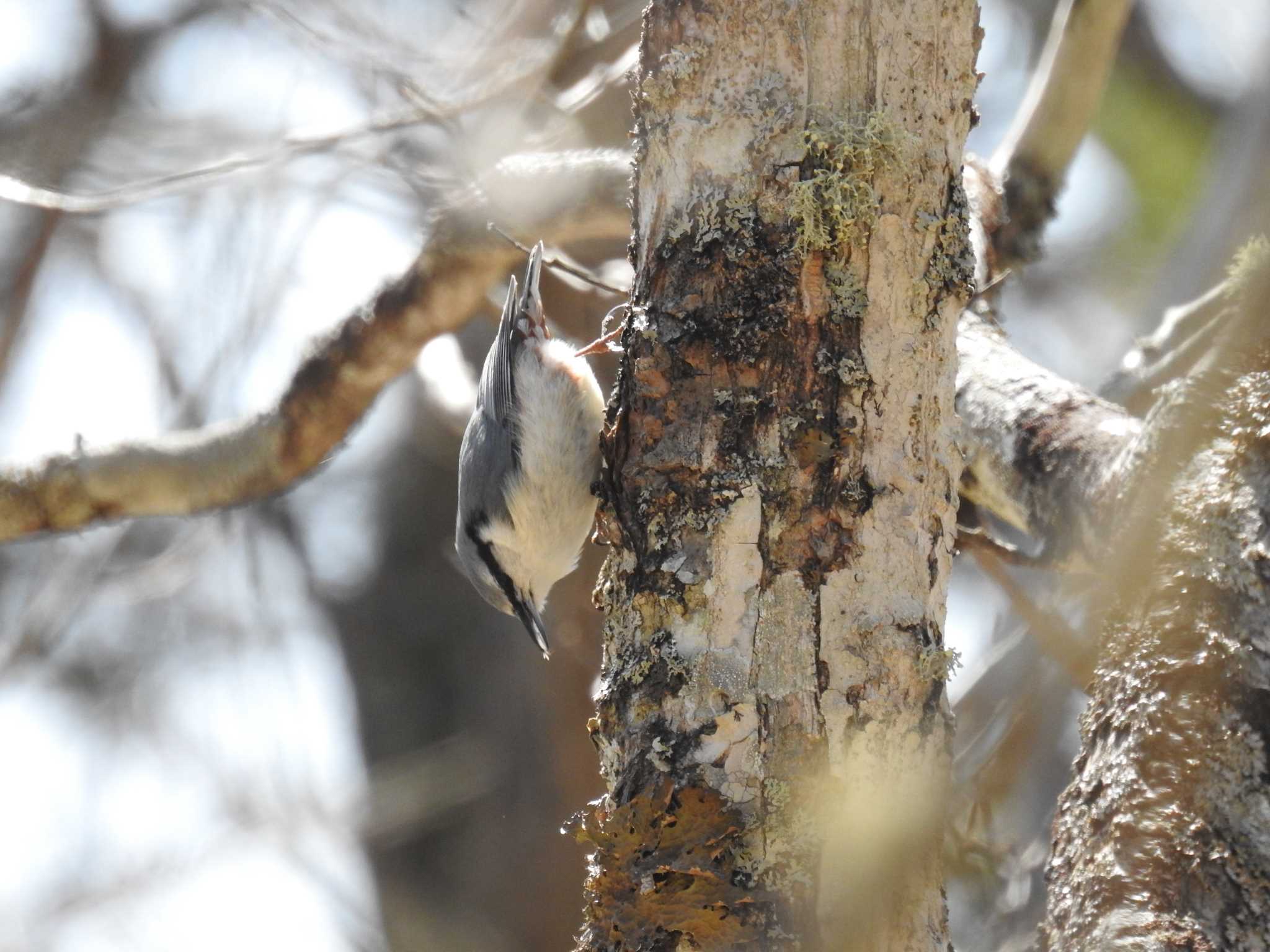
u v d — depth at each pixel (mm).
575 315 13438
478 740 14820
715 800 5031
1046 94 10375
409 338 10656
